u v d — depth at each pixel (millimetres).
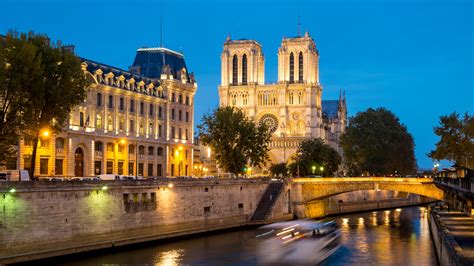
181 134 180000
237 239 112438
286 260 89812
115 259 88000
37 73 87500
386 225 141375
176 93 177375
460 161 150375
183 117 181250
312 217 160375
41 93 88562
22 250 79750
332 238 115062
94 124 142875
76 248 88375
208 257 91375
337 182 159375
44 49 92938
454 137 150375
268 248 100750
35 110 89000
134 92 157125
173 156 174625
